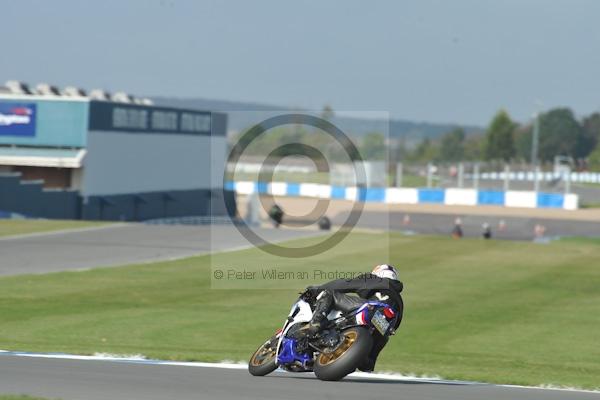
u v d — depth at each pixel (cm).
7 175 17588
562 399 3634
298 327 3753
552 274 11350
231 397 3338
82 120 19662
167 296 8681
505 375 4822
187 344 6266
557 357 6272
